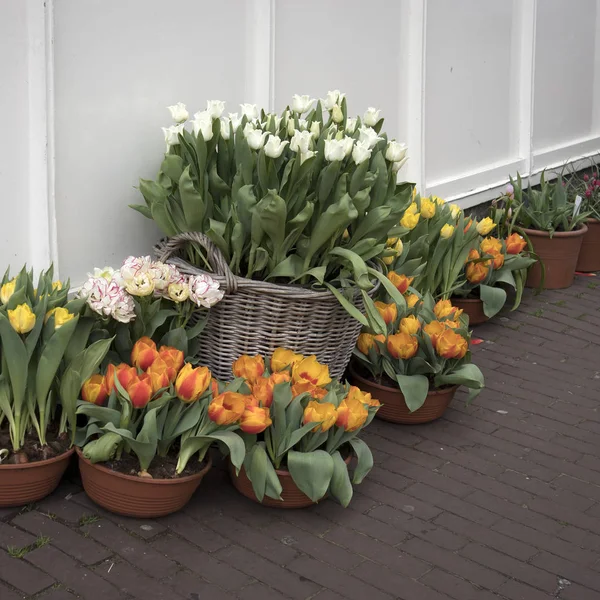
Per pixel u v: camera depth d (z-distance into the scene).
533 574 3.20
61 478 3.48
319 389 3.47
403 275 4.48
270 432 3.41
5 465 3.13
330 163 3.70
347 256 3.65
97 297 3.28
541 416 4.49
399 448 4.04
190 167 3.80
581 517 3.60
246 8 4.62
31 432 3.34
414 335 4.11
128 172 4.19
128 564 3.04
